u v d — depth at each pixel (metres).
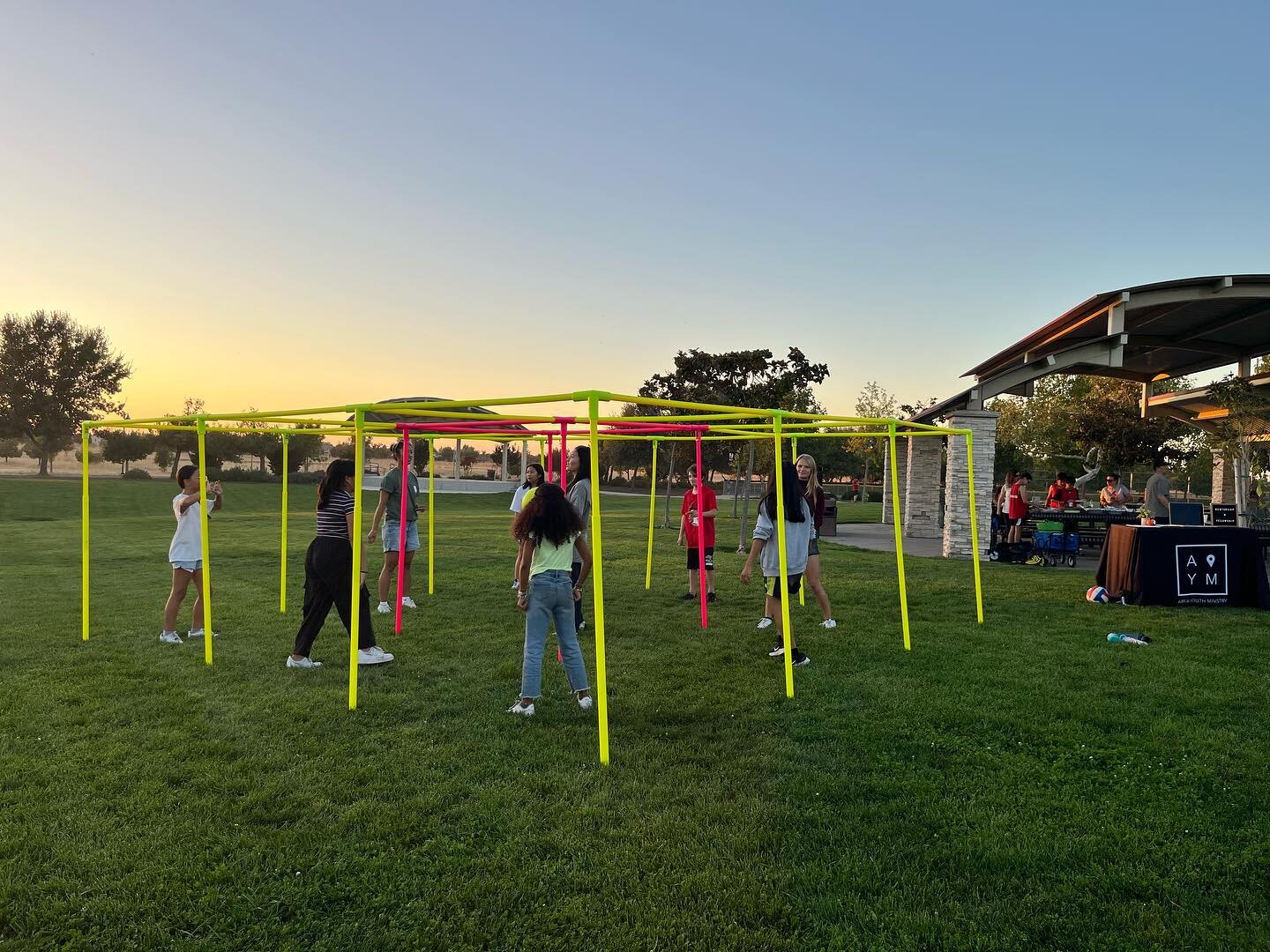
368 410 5.24
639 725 4.98
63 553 14.27
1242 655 6.76
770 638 7.36
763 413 5.42
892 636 7.49
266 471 49.22
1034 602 9.39
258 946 2.78
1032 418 32.12
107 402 62.84
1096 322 13.73
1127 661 6.51
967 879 3.20
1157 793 3.97
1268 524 15.52
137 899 3.05
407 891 3.09
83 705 5.35
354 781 4.13
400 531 7.77
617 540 16.66
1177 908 3.01
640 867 3.27
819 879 3.18
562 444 6.95
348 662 6.50
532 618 5.16
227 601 9.31
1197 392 17.36
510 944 2.78
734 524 21.09
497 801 3.87
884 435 7.39
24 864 3.29
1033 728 4.88
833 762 4.37
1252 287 12.03
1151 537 9.27
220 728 4.91
